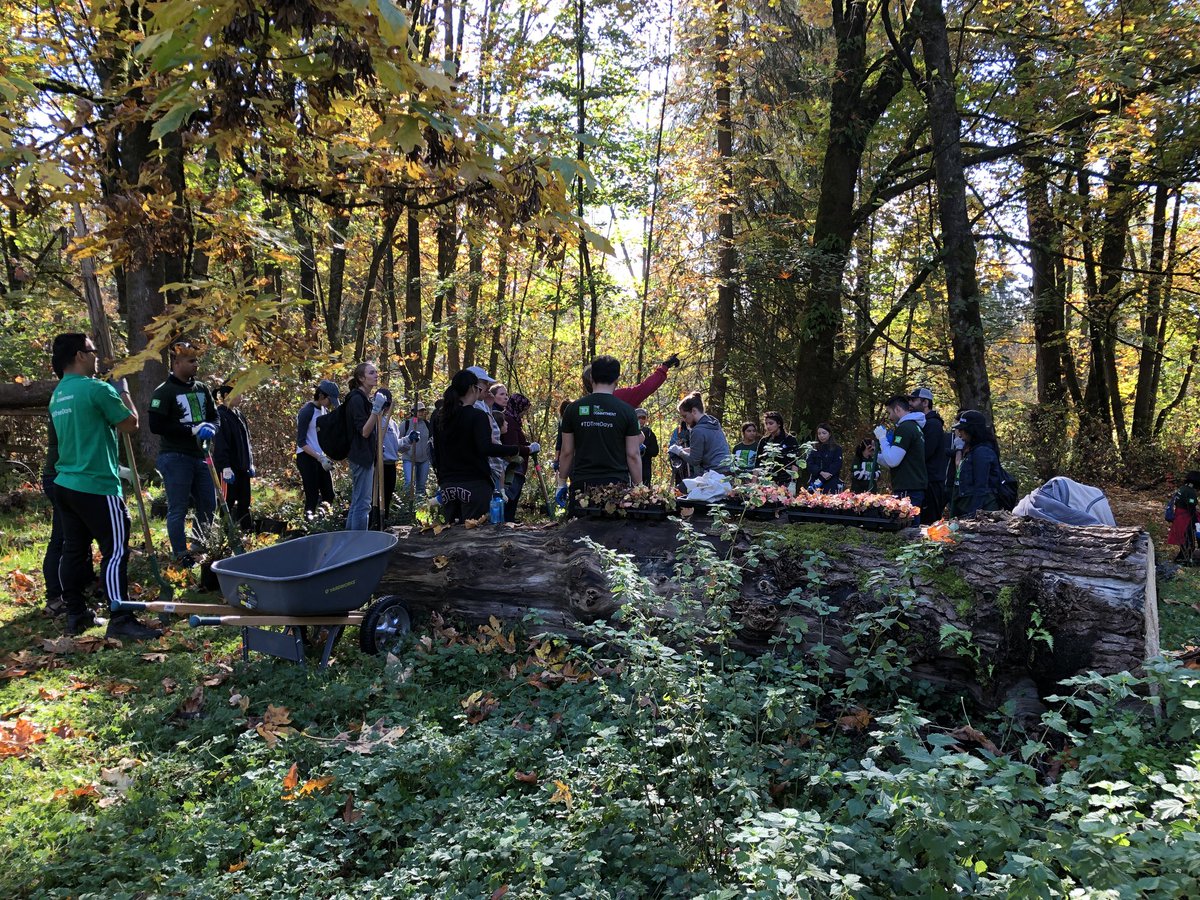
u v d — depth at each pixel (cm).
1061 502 504
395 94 256
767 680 421
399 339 1595
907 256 1870
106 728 418
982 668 411
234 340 333
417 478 1209
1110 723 296
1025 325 2234
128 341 1055
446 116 258
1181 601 762
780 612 451
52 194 309
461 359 2172
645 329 1962
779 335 1823
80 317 1795
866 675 433
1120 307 2034
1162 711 373
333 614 506
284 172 413
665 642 439
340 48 251
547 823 327
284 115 298
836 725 405
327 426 787
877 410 1872
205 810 348
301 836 324
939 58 1271
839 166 1534
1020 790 249
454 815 334
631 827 310
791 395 1811
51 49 382
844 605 441
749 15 1745
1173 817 240
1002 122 1484
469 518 657
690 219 1823
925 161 1814
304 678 487
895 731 277
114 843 322
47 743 400
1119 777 306
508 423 926
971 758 244
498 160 282
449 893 280
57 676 487
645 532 525
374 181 395
